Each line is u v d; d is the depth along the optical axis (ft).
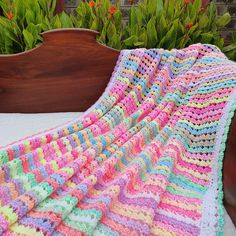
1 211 2.24
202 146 3.27
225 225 2.54
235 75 3.37
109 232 2.33
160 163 3.00
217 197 2.78
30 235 2.10
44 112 4.42
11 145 3.09
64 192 2.66
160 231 2.41
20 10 4.77
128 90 4.09
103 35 4.74
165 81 4.09
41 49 4.08
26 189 2.61
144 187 2.74
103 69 4.27
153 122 3.59
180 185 2.95
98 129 3.61
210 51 4.26
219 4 7.45
